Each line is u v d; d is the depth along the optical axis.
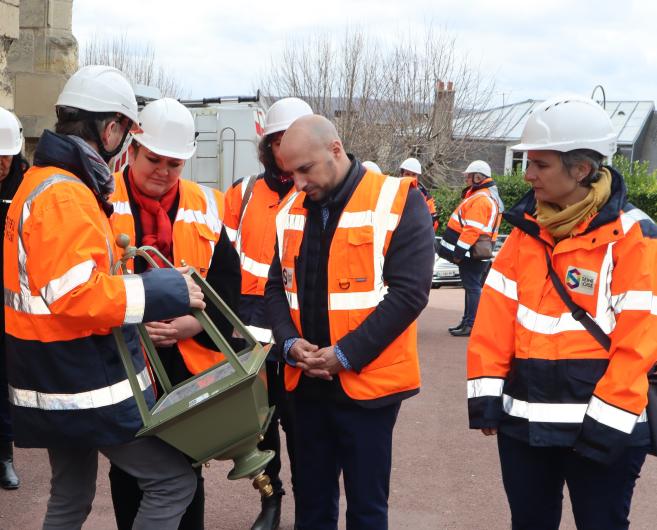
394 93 29.84
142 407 2.69
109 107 2.79
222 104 11.34
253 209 4.38
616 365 2.71
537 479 2.98
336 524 3.46
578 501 2.91
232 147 11.02
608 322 2.79
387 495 3.30
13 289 2.68
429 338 10.41
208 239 3.57
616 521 2.87
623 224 2.74
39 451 5.38
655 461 5.48
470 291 10.48
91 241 2.55
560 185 2.80
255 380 2.73
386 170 29.42
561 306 2.85
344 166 3.20
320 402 3.28
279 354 3.32
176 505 2.83
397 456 5.56
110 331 2.68
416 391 3.28
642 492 4.90
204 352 3.46
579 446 2.76
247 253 4.37
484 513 4.57
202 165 11.08
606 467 2.82
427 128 30.00
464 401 7.15
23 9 9.68
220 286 3.59
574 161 2.77
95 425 2.63
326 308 3.21
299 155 3.10
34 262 2.52
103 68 2.86
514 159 38.66
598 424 2.71
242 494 4.78
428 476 5.17
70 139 2.65
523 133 2.89
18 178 4.30
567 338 2.82
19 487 4.73
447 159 30.56
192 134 3.46
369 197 3.18
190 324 3.36
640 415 2.79
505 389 3.00
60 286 2.49
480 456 5.60
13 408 2.72
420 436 6.05
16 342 2.67
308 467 3.36
